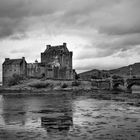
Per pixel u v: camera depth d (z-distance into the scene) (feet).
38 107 201.67
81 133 97.09
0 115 152.15
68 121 127.85
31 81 499.51
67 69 557.33
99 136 91.66
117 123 120.06
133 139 86.89
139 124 116.88
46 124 118.73
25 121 128.26
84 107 199.82
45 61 572.92
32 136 92.38
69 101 266.98
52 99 302.25
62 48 568.82
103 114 155.22
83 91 431.84
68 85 484.33
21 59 531.91
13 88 468.34
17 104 231.09
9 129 106.22
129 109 181.88
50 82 484.74
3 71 539.70
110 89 453.17
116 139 87.10
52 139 87.45
